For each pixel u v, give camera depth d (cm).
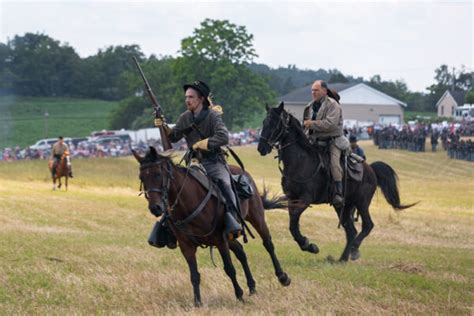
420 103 16700
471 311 1267
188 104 1299
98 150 10244
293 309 1241
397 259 1897
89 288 1416
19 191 4181
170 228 1284
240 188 1340
